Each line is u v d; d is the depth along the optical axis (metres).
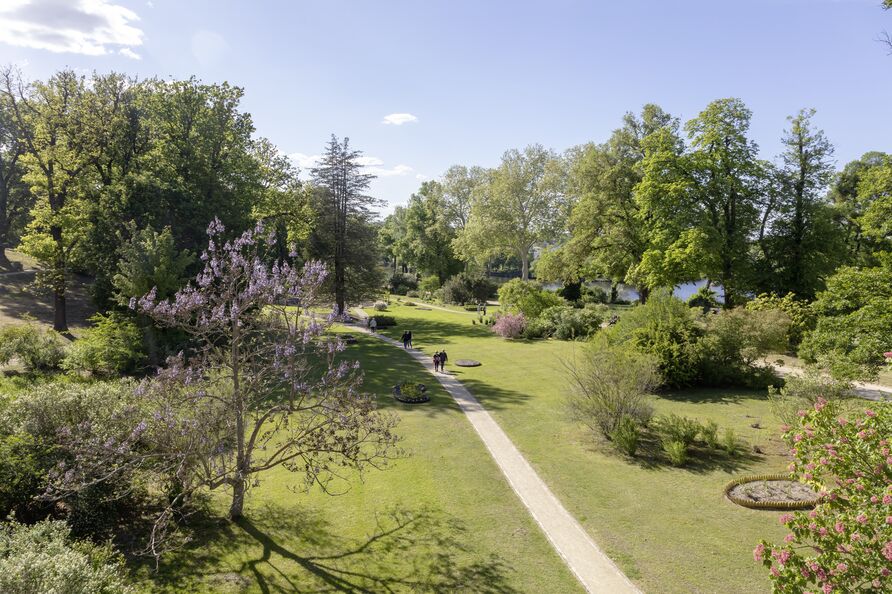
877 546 6.13
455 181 74.81
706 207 37.28
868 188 21.94
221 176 38.28
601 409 17.94
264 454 16.94
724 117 35.75
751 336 24.14
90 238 32.22
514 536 12.10
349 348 35.47
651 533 12.02
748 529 12.04
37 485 11.59
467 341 39.19
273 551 11.54
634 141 42.34
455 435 18.78
